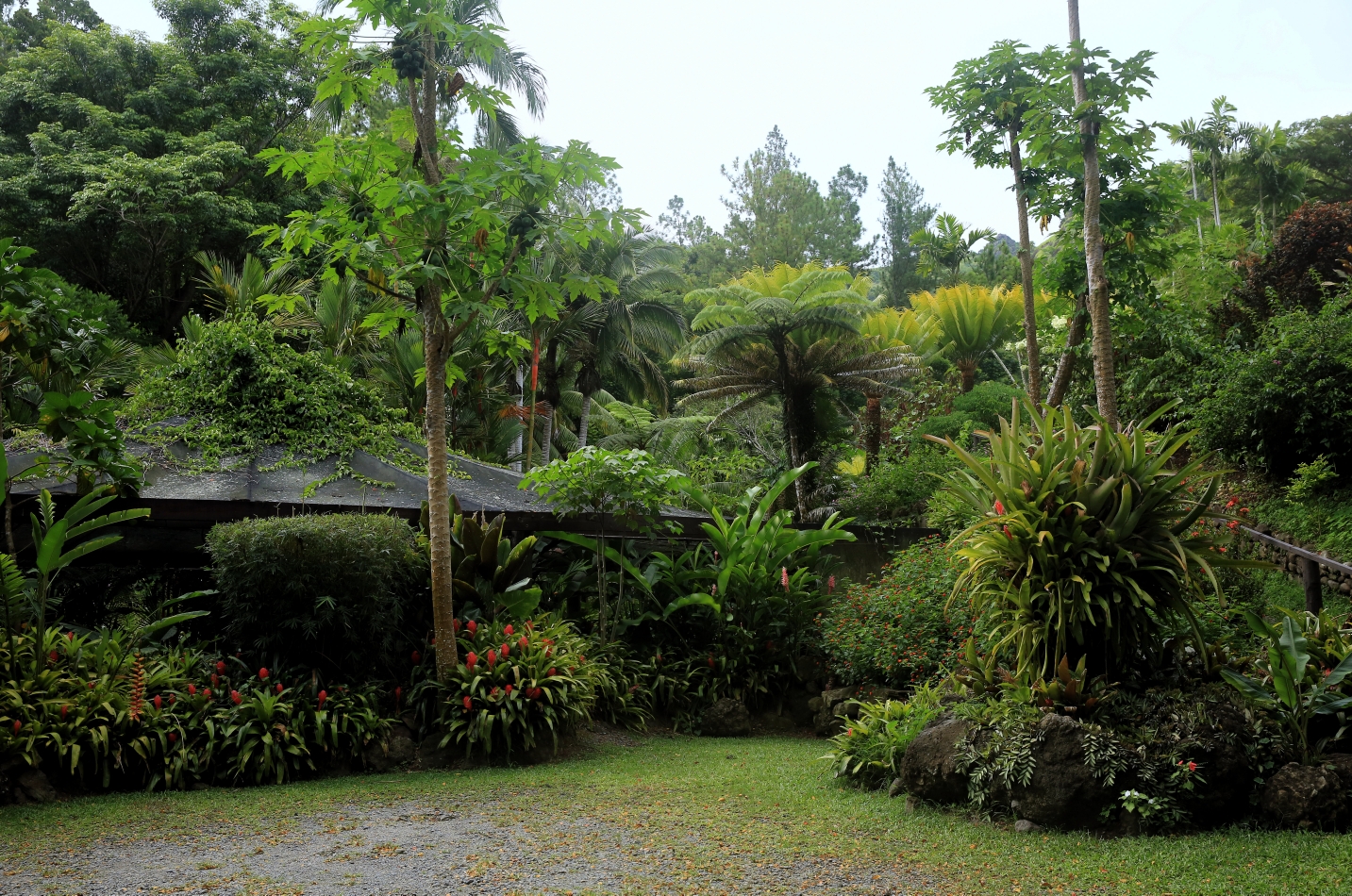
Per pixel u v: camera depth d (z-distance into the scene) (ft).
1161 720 14.88
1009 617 17.57
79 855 13.83
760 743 26.16
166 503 27.07
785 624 31.12
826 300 62.23
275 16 81.00
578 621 30.55
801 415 66.28
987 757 15.14
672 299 97.14
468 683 22.77
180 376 33.35
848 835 14.53
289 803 17.58
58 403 21.43
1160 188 33.76
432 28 21.79
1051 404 37.78
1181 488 17.78
